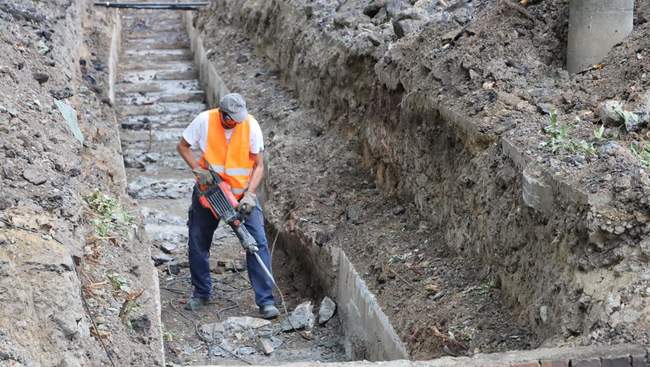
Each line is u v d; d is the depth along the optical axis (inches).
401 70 530.9
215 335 482.3
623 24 457.4
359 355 453.4
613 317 301.3
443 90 481.4
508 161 399.9
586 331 308.3
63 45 668.1
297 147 639.8
